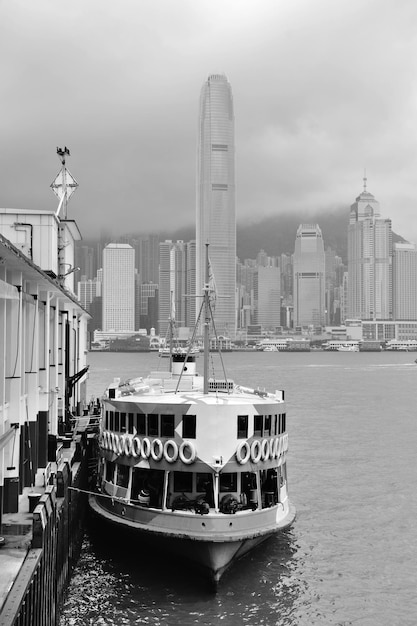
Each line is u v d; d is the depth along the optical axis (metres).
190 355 48.28
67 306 58.50
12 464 30.91
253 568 38.78
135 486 37.03
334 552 42.25
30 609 22.70
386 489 58.78
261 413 35.94
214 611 32.56
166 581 35.69
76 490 38.22
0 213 49.59
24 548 25.88
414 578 38.38
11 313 31.38
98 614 31.92
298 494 56.84
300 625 31.94
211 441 34.62
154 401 36.53
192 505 34.47
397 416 112.56
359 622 32.75
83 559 39.00
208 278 41.56
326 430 94.44
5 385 31.00
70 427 52.56
